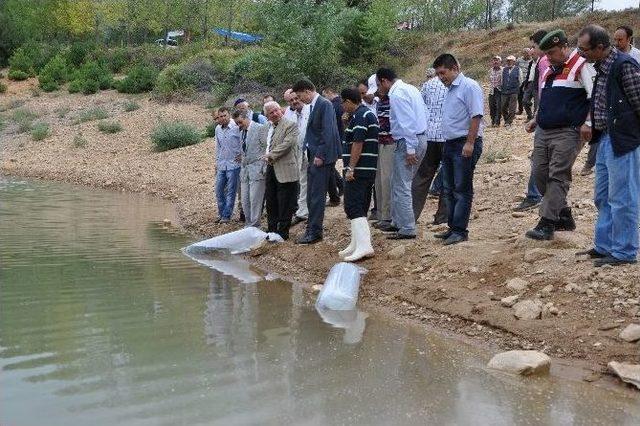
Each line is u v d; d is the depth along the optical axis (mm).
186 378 4129
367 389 4043
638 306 4832
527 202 7852
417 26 37844
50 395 3826
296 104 9047
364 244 7066
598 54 5234
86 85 33656
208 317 5492
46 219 10805
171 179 16203
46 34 51062
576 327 4855
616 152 5203
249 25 46125
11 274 6848
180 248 8586
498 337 5070
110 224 10500
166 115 26078
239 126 9250
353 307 6008
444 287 5984
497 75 14938
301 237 8203
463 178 6660
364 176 6992
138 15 46625
